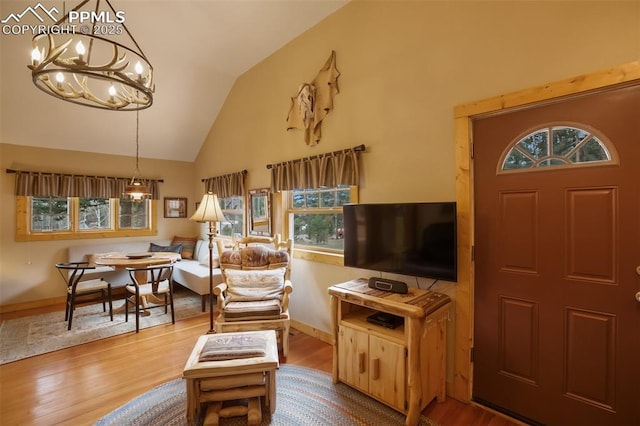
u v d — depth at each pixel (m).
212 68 4.22
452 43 2.17
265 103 3.95
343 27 2.94
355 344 2.23
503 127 1.98
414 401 1.88
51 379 2.44
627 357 1.60
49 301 4.47
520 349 1.95
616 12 1.58
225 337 2.21
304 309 3.38
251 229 4.20
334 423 1.94
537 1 1.82
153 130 4.91
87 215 4.89
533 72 1.83
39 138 4.32
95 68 1.64
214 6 3.05
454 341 2.19
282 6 3.00
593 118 1.66
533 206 1.88
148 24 3.33
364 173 2.76
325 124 3.11
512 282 1.97
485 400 2.10
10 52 3.34
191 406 1.88
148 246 5.22
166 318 3.83
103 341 3.14
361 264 2.50
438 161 2.26
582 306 1.72
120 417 2.00
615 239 1.62
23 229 4.30
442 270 2.07
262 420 1.96
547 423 1.85
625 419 1.61
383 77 2.60
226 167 4.84
